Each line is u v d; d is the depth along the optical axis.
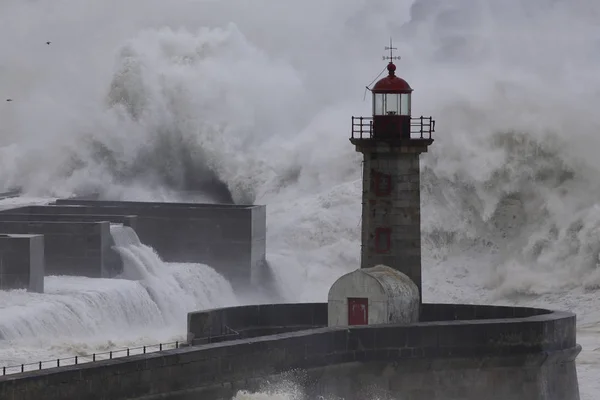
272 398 96.19
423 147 113.69
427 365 108.06
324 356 103.69
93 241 157.62
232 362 96.12
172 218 176.12
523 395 110.06
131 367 89.69
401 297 111.75
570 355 112.88
